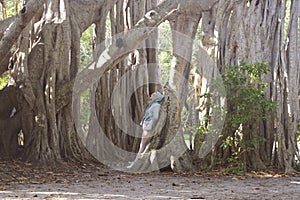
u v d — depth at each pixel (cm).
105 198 1055
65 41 1725
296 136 1756
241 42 1788
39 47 1745
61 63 1730
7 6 2536
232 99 1672
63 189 1188
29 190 1159
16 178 1378
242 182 1419
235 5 1797
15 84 1744
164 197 1080
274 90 1769
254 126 1703
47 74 1727
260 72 1677
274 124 1786
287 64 1795
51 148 1695
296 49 1792
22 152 1725
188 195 1124
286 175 1630
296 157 1781
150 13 1748
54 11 1739
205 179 1488
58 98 1725
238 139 1684
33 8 1372
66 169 1616
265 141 1770
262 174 1636
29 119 1725
